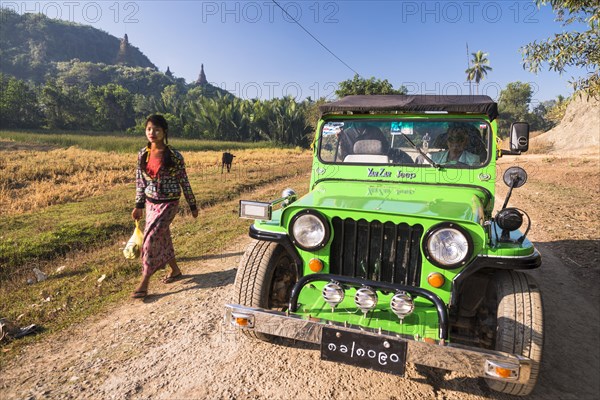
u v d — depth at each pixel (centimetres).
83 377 334
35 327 422
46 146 3519
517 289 302
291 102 6681
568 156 2709
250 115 7081
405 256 315
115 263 618
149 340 395
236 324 317
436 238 294
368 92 3903
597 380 341
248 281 357
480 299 345
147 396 311
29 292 521
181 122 7594
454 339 339
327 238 325
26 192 1298
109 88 9650
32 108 8306
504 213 303
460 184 388
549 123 7331
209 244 722
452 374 346
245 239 755
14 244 710
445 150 397
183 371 344
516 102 7531
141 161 484
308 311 323
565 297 509
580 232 787
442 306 281
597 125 3212
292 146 6319
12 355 368
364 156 420
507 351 288
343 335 287
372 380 336
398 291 296
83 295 504
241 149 4588
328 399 310
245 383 328
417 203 338
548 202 1116
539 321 287
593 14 560
